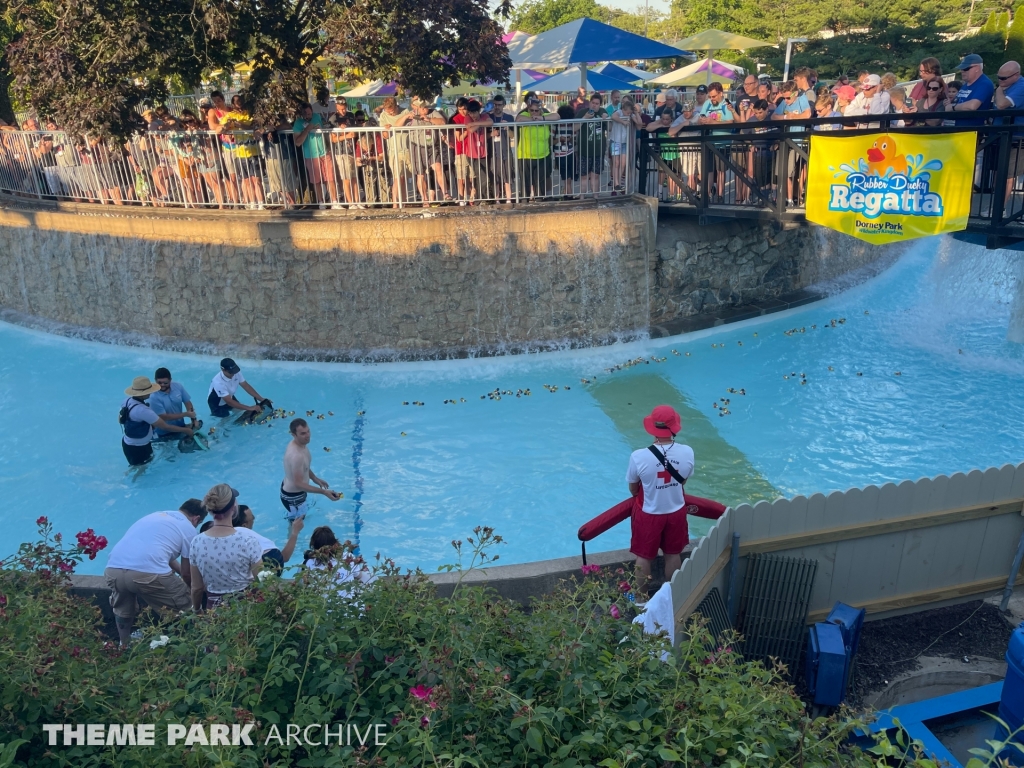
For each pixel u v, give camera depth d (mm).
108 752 3055
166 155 12484
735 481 8125
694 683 3393
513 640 3641
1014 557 5602
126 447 8727
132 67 11344
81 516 7883
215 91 12531
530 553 7121
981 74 9375
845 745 4125
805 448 8758
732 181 12195
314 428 9734
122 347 12719
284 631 3619
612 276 11797
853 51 40844
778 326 12633
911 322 12656
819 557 5336
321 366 11578
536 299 11641
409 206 12000
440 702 3111
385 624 3658
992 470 5348
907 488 5289
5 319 14125
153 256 12227
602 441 9148
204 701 3178
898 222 9789
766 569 5223
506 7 12320
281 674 3436
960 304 13086
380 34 11289
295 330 11922
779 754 3080
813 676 4816
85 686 3250
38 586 4359
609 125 12031
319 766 3061
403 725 3010
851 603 5500
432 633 3559
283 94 11680
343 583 3992
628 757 2760
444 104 17391
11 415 10320
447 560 7023
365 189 11930
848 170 10094
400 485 8344
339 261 11438
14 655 3215
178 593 5379
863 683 4996
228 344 12242
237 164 12125
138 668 3566
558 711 3059
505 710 3172
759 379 10680
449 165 11711
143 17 11055
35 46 11711
